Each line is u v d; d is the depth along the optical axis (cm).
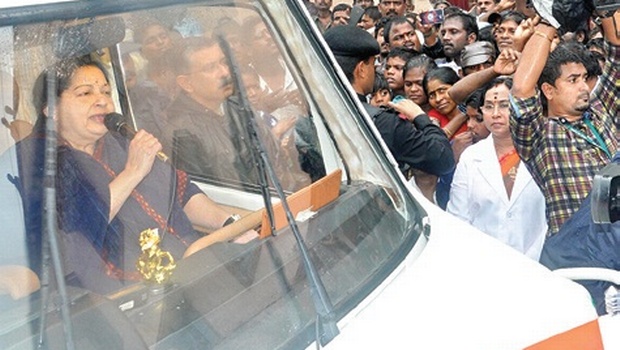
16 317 176
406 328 201
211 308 195
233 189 231
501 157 429
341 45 440
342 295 209
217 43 236
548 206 392
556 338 210
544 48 387
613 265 322
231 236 220
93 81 208
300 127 248
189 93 233
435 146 412
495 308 213
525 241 425
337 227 227
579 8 360
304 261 209
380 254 228
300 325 197
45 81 198
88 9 207
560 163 386
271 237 218
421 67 559
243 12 245
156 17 224
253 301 200
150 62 225
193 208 231
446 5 996
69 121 204
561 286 227
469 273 226
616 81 399
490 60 598
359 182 252
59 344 174
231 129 234
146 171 217
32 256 183
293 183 238
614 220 251
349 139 259
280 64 251
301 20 267
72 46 204
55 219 186
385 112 418
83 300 183
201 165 233
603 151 386
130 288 197
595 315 223
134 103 224
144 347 181
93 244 198
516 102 388
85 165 204
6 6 193
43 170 191
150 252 204
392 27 741
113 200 207
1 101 192
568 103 384
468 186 433
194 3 234
